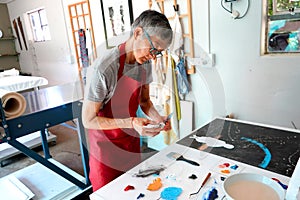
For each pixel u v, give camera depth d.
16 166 2.47
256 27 1.74
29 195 1.66
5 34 5.07
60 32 3.75
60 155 2.64
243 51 1.86
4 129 1.29
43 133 2.36
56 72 4.20
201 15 1.99
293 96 1.71
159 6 2.19
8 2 4.83
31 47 4.67
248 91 1.92
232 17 1.83
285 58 1.67
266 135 1.24
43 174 1.97
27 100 1.65
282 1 1.64
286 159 1.00
